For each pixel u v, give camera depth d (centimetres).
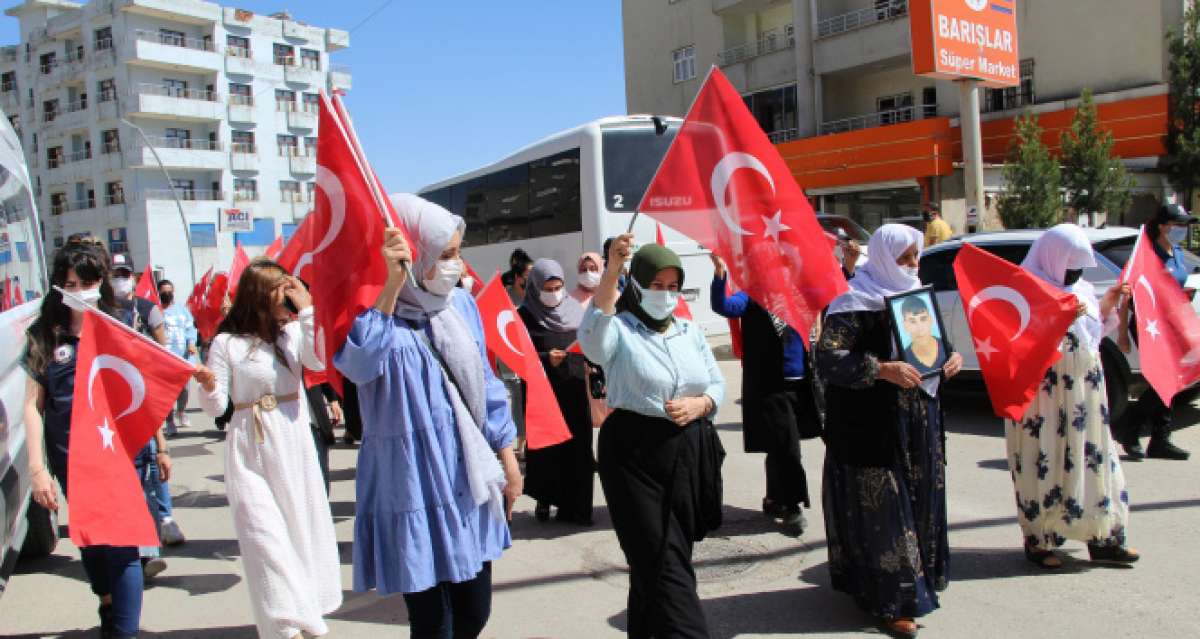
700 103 418
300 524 385
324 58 6047
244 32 5556
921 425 400
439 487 312
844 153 2553
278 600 366
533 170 1510
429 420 313
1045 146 2217
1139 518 550
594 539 584
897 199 2556
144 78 5250
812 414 561
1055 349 446
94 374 384
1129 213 2267
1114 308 504
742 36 3294
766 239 419
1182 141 2181
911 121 2612
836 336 403
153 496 489
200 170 5419
